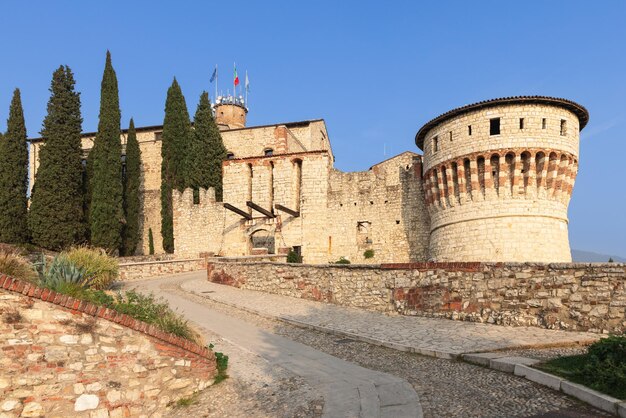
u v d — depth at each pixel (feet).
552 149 95.55
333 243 139.44
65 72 145.69
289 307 68.85
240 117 243.19
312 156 145.79
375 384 34.32
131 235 165.68
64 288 38.27
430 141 112.68
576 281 46.09
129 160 171.42
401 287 61.52
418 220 128.36
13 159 138.62
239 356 44.91
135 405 34.73
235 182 155.12
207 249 154.20
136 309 40.73
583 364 30.37
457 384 32.63
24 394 31.22
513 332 46.44
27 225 138.21
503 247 95.40
